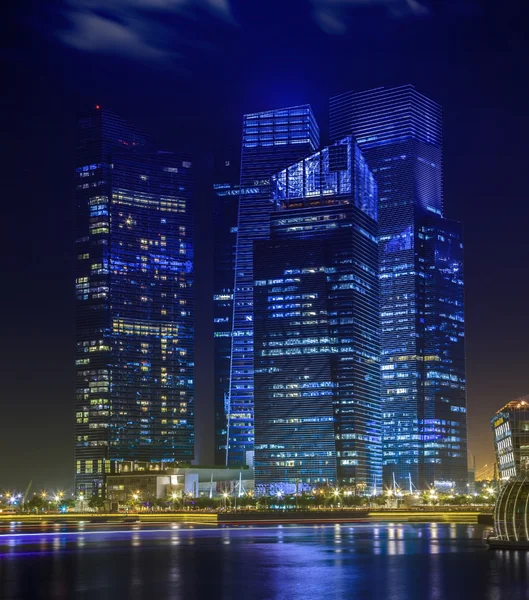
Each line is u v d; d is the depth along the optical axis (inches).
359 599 5649.6
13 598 5772.6
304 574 6904.5
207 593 5935.0
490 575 6515.8
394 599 5625.0
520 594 5708.7
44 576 6850.4
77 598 5743.1
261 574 6914.4
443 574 6727.4
